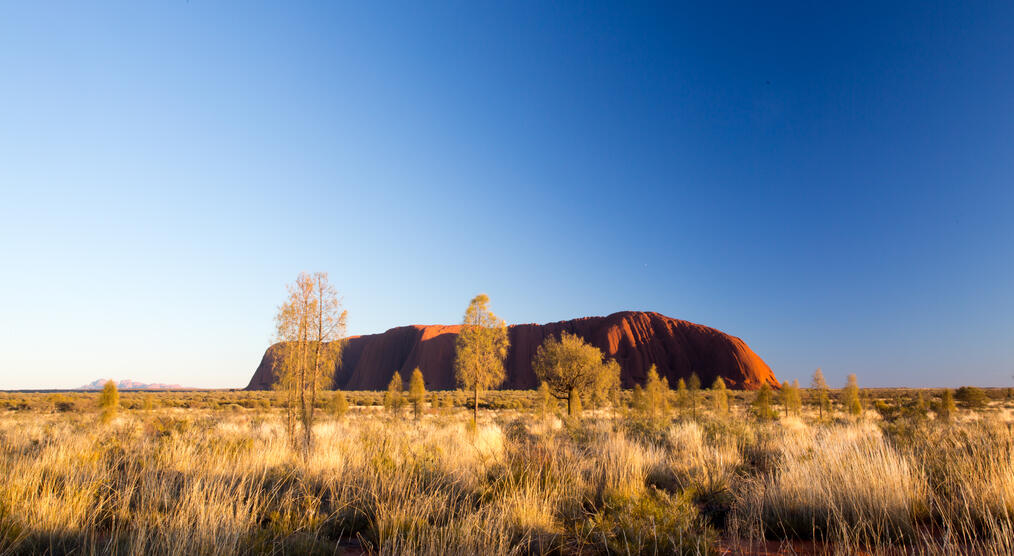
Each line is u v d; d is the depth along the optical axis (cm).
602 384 3262
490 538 431
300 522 505
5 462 698
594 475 747
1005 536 377
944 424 1539
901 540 443
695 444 1045
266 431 1473
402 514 502
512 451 933
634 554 420
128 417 2616
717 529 528
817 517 504
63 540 432
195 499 490
